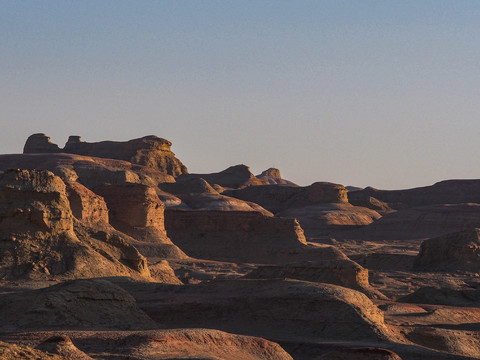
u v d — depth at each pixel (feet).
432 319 283.38
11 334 171.73
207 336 171.22
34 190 302.45
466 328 271.90
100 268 297.12
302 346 203.92
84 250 299.17
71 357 133.28
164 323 231.71
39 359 124.16
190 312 236.43
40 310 195.11
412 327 246.27
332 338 216.74
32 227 297.53
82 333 168.35
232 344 173.78
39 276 282.15
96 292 210.18
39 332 170.71
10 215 295.28
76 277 286.05
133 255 319.47
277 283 249.14
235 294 247.29
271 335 219.00
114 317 205.36
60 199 307.58
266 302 235.81
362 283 328.70
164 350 158.10
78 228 319.68
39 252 292.20
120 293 215.72
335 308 226.99
